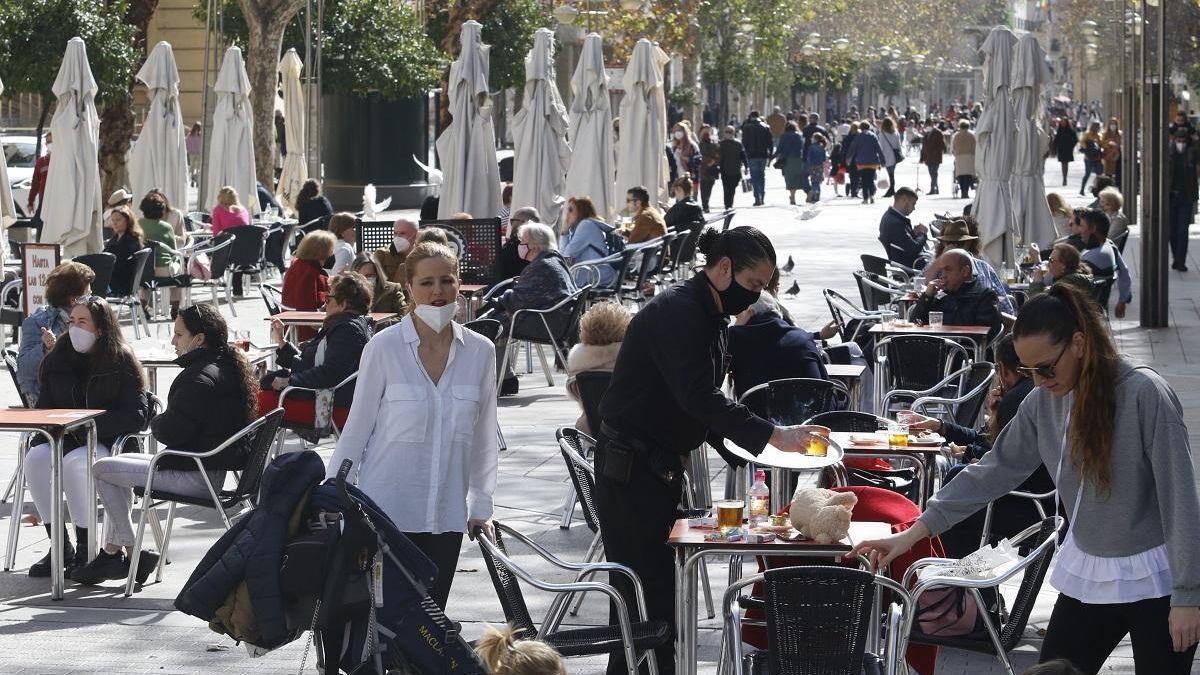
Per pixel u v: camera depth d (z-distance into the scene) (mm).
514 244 20547
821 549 7004
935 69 130500
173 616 9484
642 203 25516
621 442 7387
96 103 34594
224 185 30484
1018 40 24734
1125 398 5602
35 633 9117
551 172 25672
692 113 75875
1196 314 23938
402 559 6637
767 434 7109
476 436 7645
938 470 10461
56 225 23156
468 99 24875
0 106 53562
